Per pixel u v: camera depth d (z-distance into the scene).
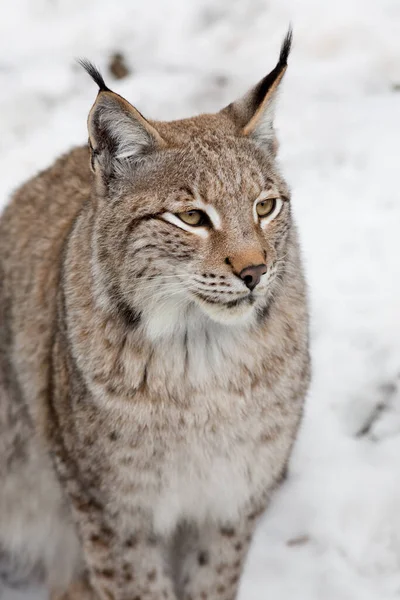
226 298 7.76
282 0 16.33
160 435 8.35
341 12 15.99
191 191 7.82
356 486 10.18
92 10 16.78
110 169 8.11
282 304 8.45
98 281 8.23
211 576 9.38
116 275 8.09
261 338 8.33
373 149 13.84
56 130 14.77
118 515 8.80
